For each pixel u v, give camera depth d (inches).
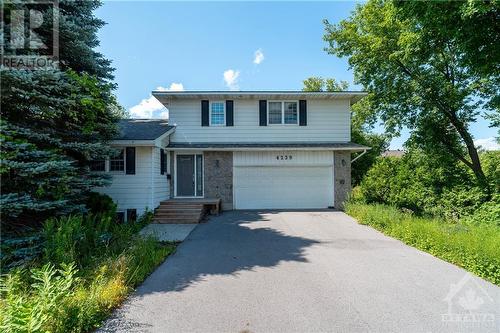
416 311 151.9
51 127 300.4
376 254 258.5
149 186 454.9
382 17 562.3
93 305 141.8
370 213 390.6
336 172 545.6
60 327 121.6
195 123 568.4
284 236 329.7
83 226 245.9
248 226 387.9
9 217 244.2
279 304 159.5
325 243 298.2
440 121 562.6
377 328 135.2
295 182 546.6
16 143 229.0
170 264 230.7
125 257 204.1
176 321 140.3
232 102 571.5
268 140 573.3
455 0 327.3
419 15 379.2
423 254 257.9
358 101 647.1
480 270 203.2
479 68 381.1
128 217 452.1
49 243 207.3
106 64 366.0
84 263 209.2
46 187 252.4
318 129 577.0
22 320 107.6
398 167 543.2
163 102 591.2
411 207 486.9
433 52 498.0
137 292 174.7
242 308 154.5
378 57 578.9
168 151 537.0
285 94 553.9
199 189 548.4
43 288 135.6
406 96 584.4
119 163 458.9
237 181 542.6
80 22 332.2
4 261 191.5
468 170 497.7
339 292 175.8
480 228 290.2
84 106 293.6
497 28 339.9
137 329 132.7
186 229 370.3
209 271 214.1
